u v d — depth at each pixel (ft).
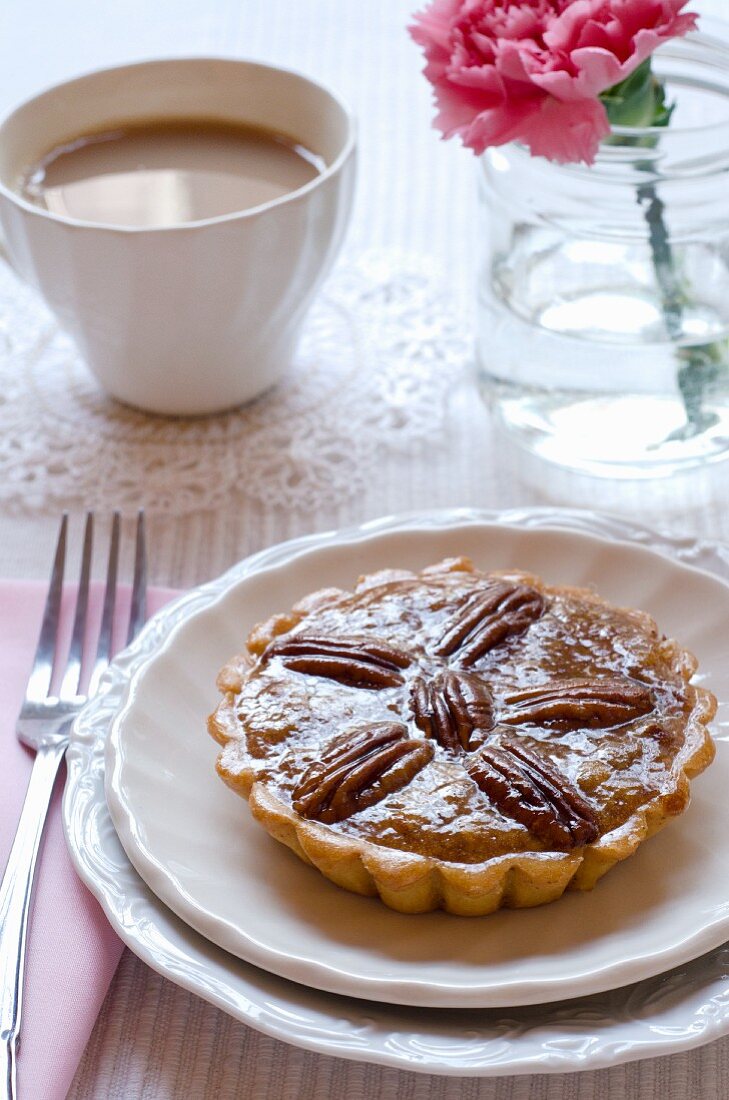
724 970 1.69
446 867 1.71
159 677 1.89
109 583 2.04
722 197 2.06
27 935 1.75
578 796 1.74
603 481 2.21
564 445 2.19
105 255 2.10
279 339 2.24
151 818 1.78
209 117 2.35
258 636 1.90
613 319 2.11
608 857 1.72
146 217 2.21
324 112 2.28
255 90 2.32
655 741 1.79
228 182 2.26
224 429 2.28
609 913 1.74
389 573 1.95
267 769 1.79
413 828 1.74
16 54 2.92
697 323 2.10
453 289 2.46
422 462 2.24
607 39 1.95
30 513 2.20
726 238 2.09
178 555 2.14
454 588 1.92
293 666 1.86
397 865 1.71
